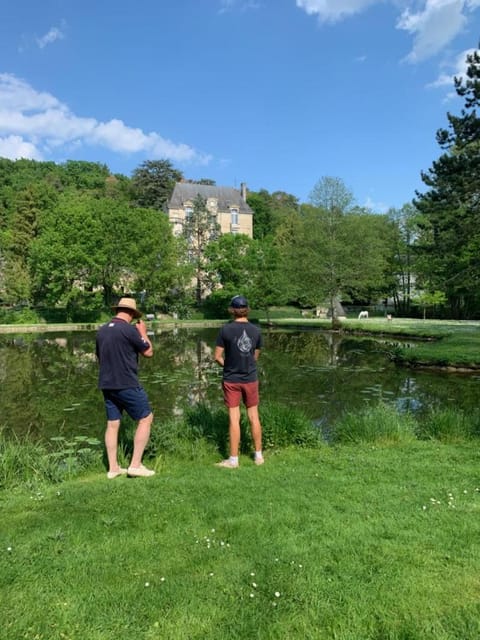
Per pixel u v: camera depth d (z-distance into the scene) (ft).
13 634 7.22
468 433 21.31
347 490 13.56
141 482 14.52
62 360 57.52
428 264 119.03
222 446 19.66
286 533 10.62
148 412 15.70
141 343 15.42
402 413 29.25
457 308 139.85
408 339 80.59
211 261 166.30
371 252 111.24
